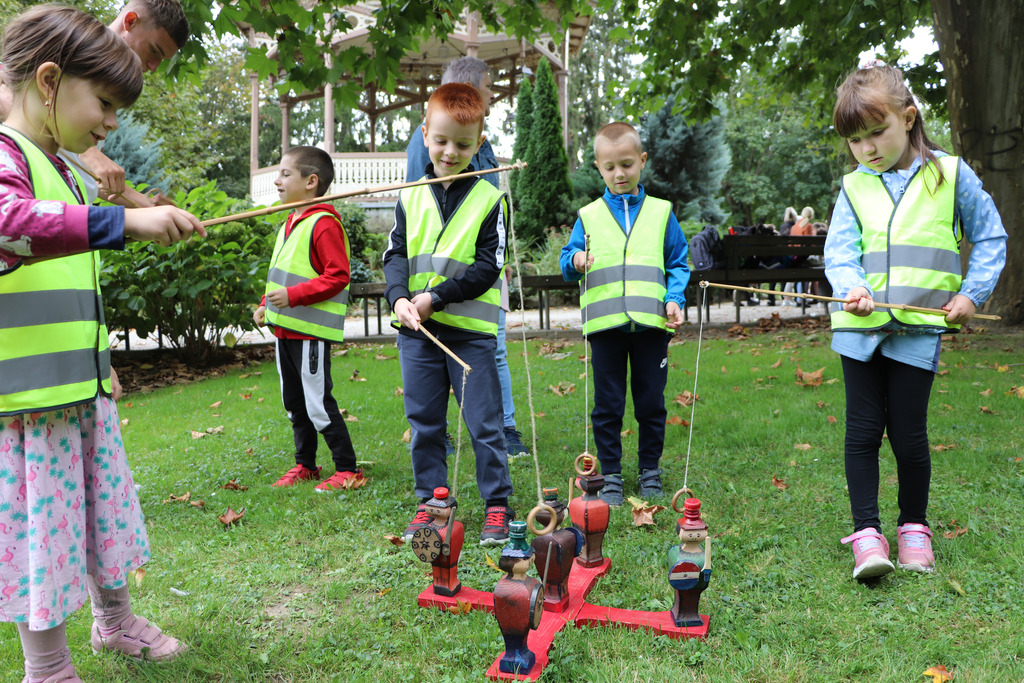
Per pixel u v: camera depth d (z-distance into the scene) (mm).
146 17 2555
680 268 3377
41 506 1656
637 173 3402
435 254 2834
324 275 3416
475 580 2428
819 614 2150
